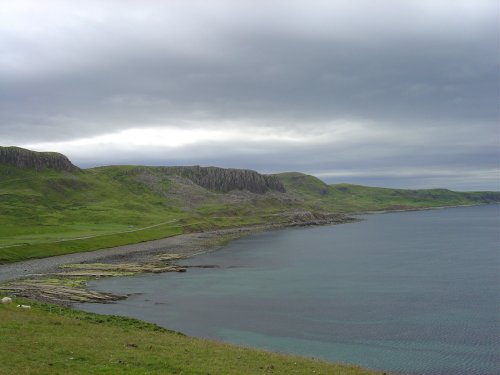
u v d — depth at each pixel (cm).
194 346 4166
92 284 9562
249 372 3366
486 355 5378
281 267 12138
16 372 2684
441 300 8169
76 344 3550
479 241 19212
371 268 11994
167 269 11406
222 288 9231
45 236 16800
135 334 4397
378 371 4522
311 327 6525
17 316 4394
